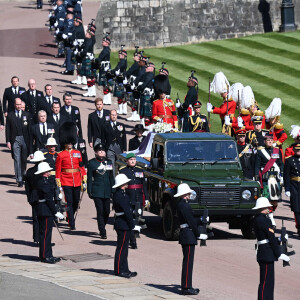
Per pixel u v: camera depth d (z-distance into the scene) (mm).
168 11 197500
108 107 148625
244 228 80750
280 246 57625
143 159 90625
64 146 84375
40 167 69000
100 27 194125
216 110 110125
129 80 143125
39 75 164875
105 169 78938
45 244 68875
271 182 85188
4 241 77312
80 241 77750
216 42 197000
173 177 81125
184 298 57875
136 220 75062
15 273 63531
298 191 83375
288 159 84250
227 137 84625
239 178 80625
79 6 196375
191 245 59719
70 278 62281
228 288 61625
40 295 56438
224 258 71938
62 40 183000
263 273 57031
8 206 92750
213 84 112125
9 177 108875
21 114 103375
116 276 64188
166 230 79625
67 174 82812
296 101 148000
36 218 75938
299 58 175875
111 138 100625
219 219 79688
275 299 59906
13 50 189125
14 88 115438
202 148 83438
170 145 83250
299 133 87562
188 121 104125
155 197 83125
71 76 167625
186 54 186000
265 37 196625
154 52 190500
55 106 100750
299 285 64312
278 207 98062
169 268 67688
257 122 90625
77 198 83750
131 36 195750
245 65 172750
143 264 68812
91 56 153875
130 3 195000
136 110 140750
